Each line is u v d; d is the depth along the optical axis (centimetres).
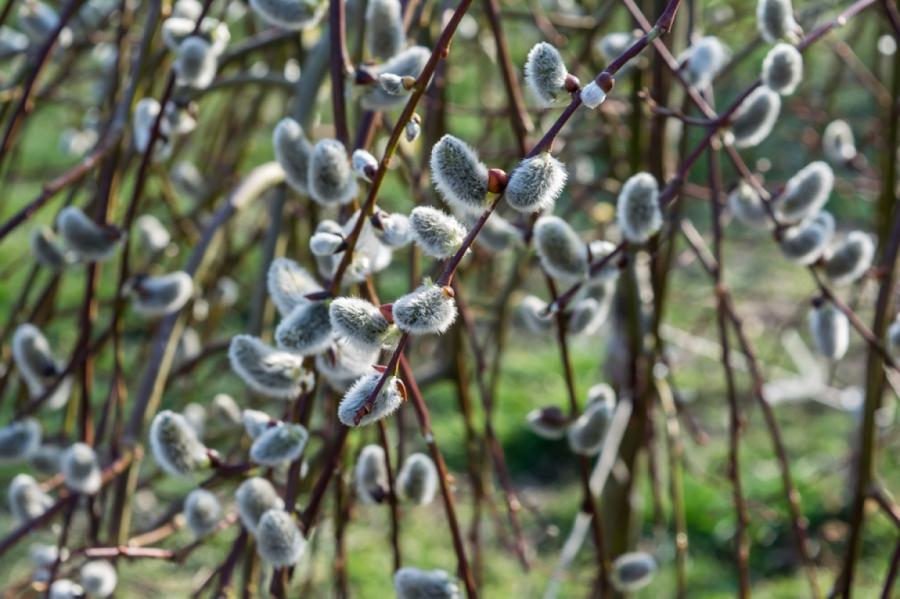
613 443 107
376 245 79
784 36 86
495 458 102
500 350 119
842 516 180
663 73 103
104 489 103
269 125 162
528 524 182
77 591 90
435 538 176
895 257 92
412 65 82
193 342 127
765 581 172
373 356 73
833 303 91
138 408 95
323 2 83
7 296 237
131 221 96
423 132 106
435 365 119
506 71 94
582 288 90
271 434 78
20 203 263
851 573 92
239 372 79
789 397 146
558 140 112
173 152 131
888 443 162
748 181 90
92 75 142
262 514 80
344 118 83
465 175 71
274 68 128
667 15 74
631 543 121
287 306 77
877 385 92
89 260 92
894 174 108
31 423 95
